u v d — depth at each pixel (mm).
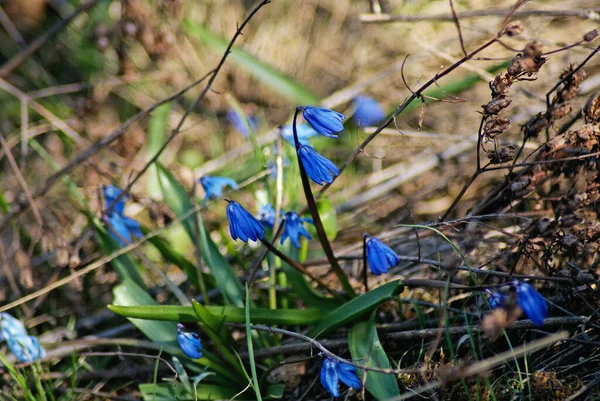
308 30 7789
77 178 6285
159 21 6316
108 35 6590
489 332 2838
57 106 6980
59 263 4867
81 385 4461
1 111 6941
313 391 4023
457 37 7094
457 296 4191
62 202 5918
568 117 5344
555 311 3887
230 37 7707
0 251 5082
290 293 4633
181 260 4551
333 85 7438
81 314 5117
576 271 3574
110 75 6855
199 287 4582
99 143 4910
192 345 3506
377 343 3518
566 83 3570
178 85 7148
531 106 6082
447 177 5977
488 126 3506
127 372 4402
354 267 4898
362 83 6816
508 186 3912
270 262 4387
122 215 4668
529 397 3299
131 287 4289
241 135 6996
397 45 7473
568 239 3512
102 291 5203
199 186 5785
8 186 6371
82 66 7223
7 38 7348
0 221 5523
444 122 6652
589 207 4434
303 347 3896
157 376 4410
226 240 4953
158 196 5746
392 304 4402
